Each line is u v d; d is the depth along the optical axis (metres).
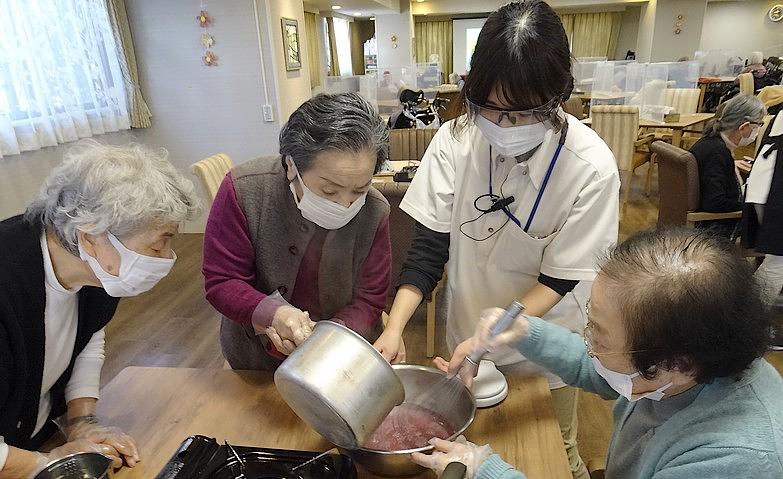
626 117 4.61
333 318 1.18
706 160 2.89
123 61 3.59
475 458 0.77
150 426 0.97
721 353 0.61
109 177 0.79
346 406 0.73
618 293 0.65
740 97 2.86
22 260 0.85
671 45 10.00
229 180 1.10
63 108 3.03
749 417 0.65
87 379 1.05
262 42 3.71
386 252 1.19
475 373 0.96
